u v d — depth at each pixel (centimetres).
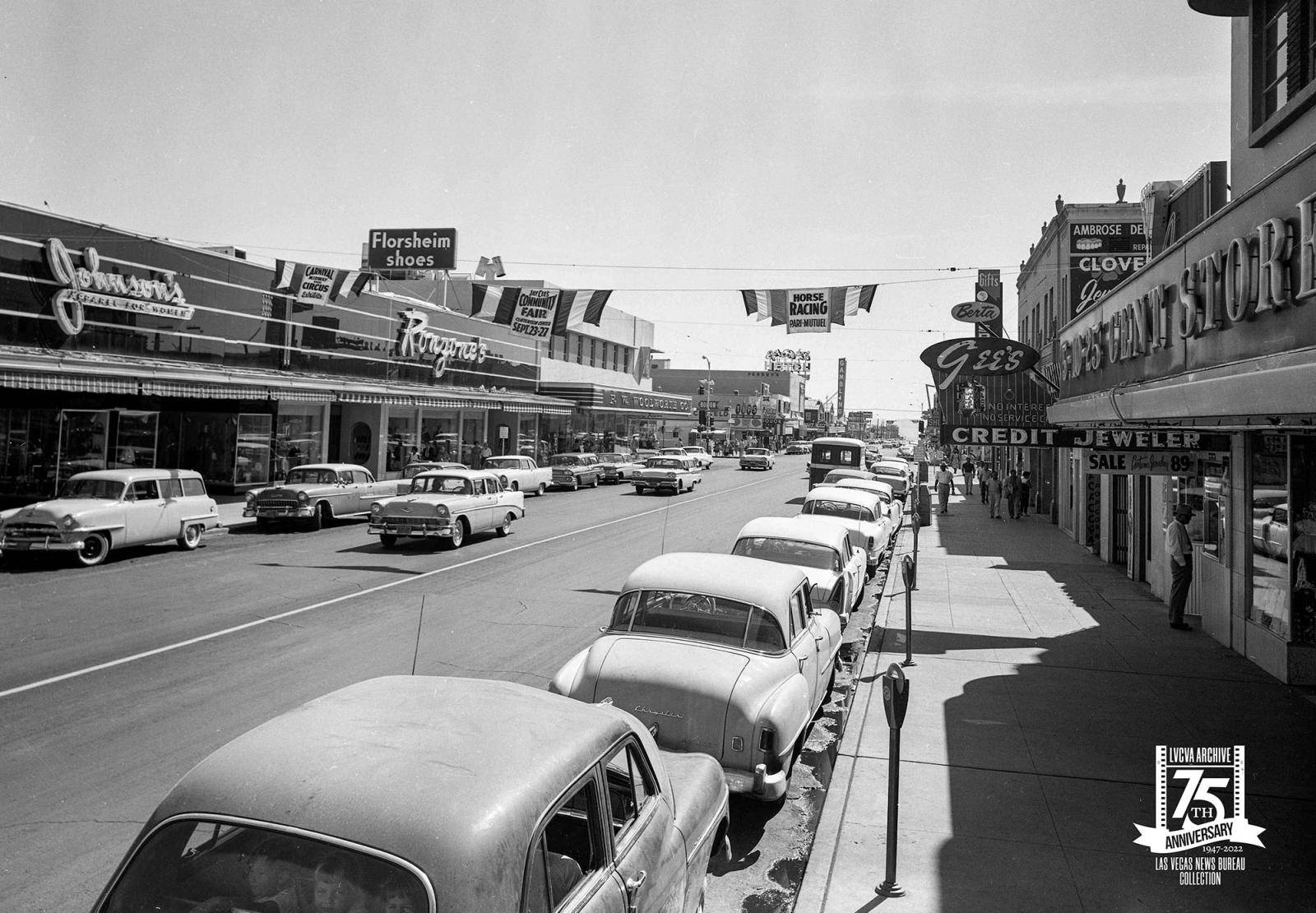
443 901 259
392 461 3409
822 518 1321
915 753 773
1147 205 1661
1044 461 3086
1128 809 659
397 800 283
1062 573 1803
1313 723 848
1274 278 691
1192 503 1334
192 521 1831
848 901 525
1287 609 983
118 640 1098
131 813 618
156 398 2384
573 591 1493
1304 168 660
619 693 647
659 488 3619
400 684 394
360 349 3167
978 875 559
